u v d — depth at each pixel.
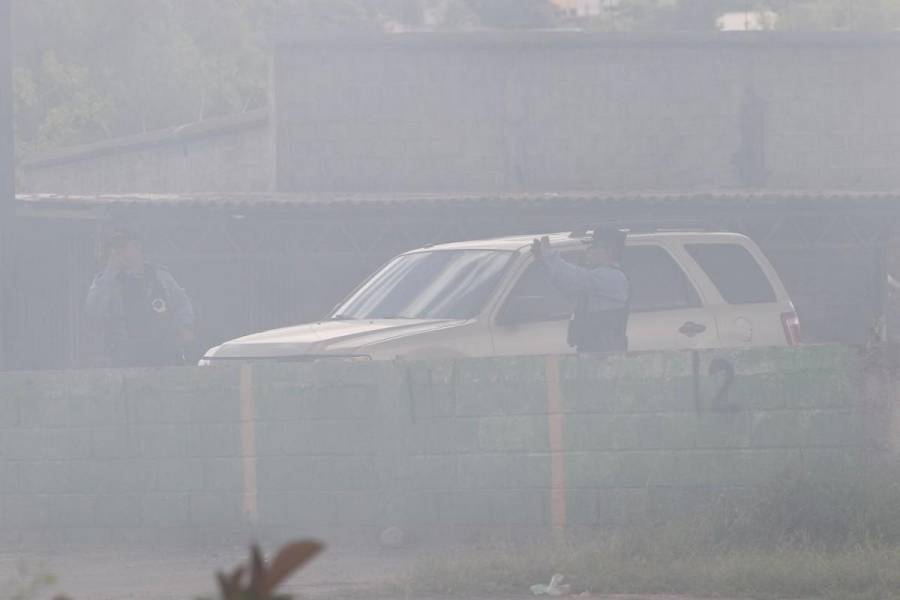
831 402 40.84
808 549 35.72
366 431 42.47
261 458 43.16
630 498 41.25
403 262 52.44
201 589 34.34
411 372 42.25
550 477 41.56
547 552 35.59
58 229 103.31
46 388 44.50
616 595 31.83
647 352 41.34
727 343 51.41
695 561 34.19
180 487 43.66
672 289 51.50
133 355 50.94
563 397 41.59
